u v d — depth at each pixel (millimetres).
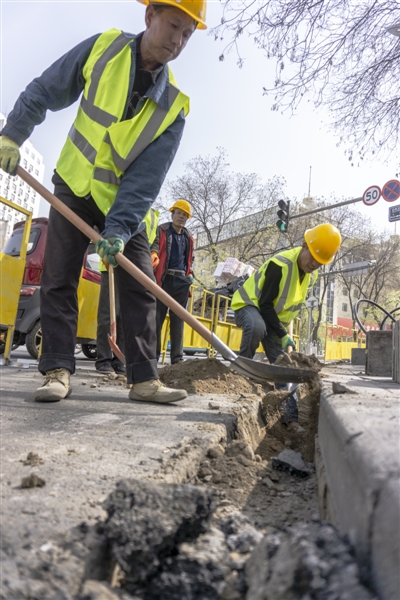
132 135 3027
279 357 4219
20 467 1629
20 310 7270
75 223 3010
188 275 6648
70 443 1989
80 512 1258
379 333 5312
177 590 991
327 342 19312
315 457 2297
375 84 7734
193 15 2850
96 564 1048
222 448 2295
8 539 1065
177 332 6727
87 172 3111
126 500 1115
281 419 3592
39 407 2809
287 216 14586
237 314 5391
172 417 2727
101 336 5645
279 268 5031
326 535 899
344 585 773
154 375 3309
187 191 26547
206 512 1132
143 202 3010
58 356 3158
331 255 5004
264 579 897
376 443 1054
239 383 4434
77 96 3285
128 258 3268
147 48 3014
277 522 1580
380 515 805
